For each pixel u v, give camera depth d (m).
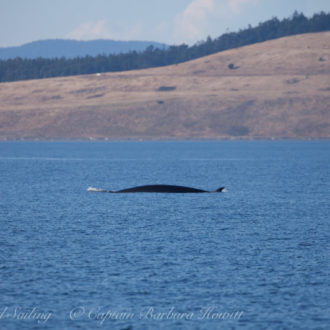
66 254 101.25
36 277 87.50
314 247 108.25
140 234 120.00
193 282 85.81
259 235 119.69
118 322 72.19
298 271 91.50
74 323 71.88
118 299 78.94
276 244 110.69
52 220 138.38
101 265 94.06
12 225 131.00
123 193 194.75
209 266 93.94
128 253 102.19
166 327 70.88
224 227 129.25
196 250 105.06
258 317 73.50
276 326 70.94
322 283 85.56
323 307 76.50
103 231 123.44
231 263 95.88
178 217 143.00
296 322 72.06
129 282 85.50
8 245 108.31
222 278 87.62
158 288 83.12
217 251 104.38
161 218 141.50
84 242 111.38
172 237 116.88
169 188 197.88
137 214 147.62
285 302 78.12
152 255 100.88
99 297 79.62
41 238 115.19
